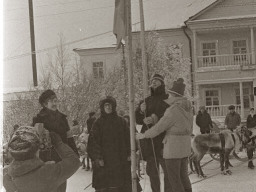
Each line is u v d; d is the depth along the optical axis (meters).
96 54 35.41
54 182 2.92
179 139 5.95
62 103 20.81
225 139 11.61
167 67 28.28
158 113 6.50
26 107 20.11
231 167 13.18
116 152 6.21
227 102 32.47
